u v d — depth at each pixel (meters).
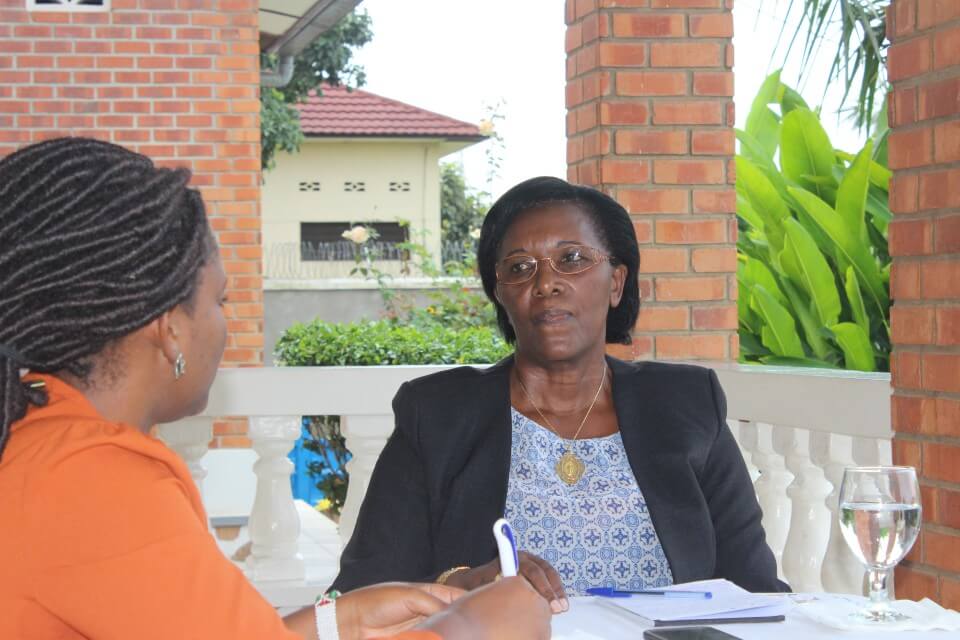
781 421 3.71
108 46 7.51
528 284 2.59
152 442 1.37
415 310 10.11
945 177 2.85
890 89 3.04
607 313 2.76
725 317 4.63
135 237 1.37
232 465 6.62
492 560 2.34
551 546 2.48
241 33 7.60
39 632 1.27
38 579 1.26
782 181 5.86
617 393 2.63
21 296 1.35
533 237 2.59
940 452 2.89
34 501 1.28
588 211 2.64
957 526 2.84
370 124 21.77
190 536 1.31
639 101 4.57
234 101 7.61
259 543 4.18
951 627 1.87
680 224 4.61
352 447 4.21
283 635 1.33
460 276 10.70
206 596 1.29
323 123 21.67
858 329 5.01
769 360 5.34
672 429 2.59
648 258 4.60
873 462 3.39
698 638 1.79
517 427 2.60
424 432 2.59
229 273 7.64
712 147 4.61
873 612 1.92
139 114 7.55
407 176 22.42
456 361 6.50
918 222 2.94
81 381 1.42
